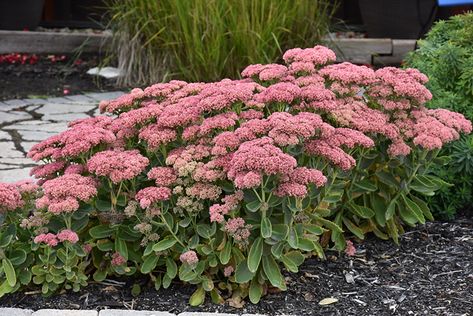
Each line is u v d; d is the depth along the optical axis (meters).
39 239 2.63
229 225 2.61
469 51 3.88
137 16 6.16
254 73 3.16
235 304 2.76
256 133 2.67
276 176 2.61
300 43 5.92
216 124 2.72
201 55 5.62
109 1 8.32
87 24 8.31
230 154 2.69
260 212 2.69
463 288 2.93
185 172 2.68
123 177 2.65
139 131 2.92
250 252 2.65
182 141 2.92
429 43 4.09
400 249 3.28
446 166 3.55
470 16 4.10
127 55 6.42
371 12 7.08
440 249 3.29
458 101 3.71
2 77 6.69
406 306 2.79
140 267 2.89
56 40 7.41
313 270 3.06
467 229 3.51
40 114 5.57
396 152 3.02
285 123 2.61
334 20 7.82
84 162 2.91
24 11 7.72
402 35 7.09
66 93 6.20
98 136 2.83
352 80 3.04
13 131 5.10
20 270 2.78
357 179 3.15
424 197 3.60
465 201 3.63
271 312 2.73
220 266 2.85
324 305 2.79
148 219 2.74
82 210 2.75
